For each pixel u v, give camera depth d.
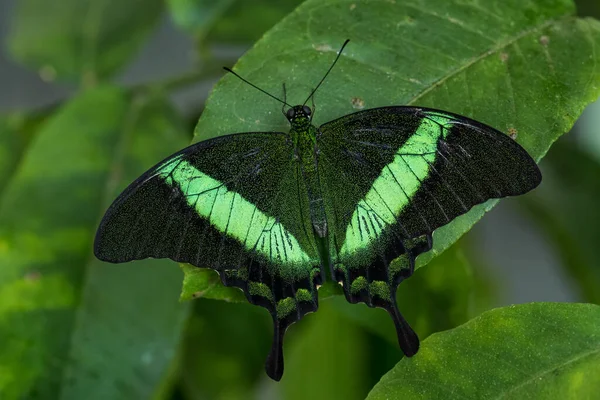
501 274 0.56
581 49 0.43
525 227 0.56
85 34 0.50
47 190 0.47
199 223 0.43
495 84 0.43
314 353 0.50
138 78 0.58
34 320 0.45
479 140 0.42
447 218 0.42
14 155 0.49
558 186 0.50
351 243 0.44
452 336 0.41
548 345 0.41
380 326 0.46
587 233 0.50
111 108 0.48
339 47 0.43
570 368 0.41
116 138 0.47
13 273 0.46
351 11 0.43
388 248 0.43
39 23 0.50
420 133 0.43
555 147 0.50
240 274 0.43
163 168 0.43
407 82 0.43
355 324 0.49
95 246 0.42
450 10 0.43
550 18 0.43
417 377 0.41
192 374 0.50
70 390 0.45
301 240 0.44
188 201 0.43
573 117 0.42
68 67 0.50
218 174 0.43
